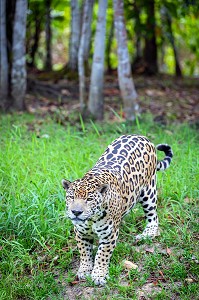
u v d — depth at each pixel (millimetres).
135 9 20391
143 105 16703
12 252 8086
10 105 15359
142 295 7195
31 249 8273
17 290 7434
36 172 9852
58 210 8688
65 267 7902
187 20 24688
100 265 7484
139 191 8148
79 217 6781
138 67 21922
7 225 8445
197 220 8820
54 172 9781
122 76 14211
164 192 9422
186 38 25109
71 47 19234
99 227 7234
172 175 10016
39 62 27672
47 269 7906
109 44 22297
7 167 10227
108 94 17906
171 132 13203
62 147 11508
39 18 21281
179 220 8797
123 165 7812
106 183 7102
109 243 7406
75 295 7355
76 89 17781
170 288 7309
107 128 13180
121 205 7570
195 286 7215
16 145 11406
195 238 8375
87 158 10664
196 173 10125
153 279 7500
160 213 8992
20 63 15156
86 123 14016
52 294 7375
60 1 21531
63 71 19453
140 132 12570
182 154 11055
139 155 8156
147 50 21781
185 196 9523
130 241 8328
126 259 7934
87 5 14336
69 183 7113
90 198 6848
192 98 18297
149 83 19906
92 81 14383
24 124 13594
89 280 7453
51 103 16359
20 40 15016
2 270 7840
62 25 24719
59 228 8438
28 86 17328
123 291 7242
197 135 12789
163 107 16672
